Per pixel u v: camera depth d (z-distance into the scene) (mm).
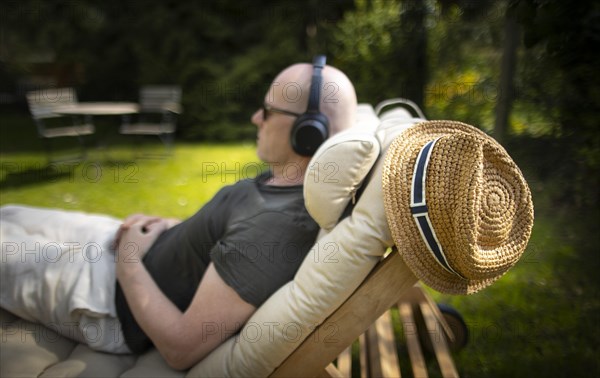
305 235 1351
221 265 1308
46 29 9469
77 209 4191
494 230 1040
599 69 2172
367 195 1173
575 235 2691
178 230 1500
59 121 9398
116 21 8953
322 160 1197
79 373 1317
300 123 1463
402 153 1149
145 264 1492
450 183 1041
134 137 8047
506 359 2031
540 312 2363
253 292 1295
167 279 1462
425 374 1566
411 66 5629
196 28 8492
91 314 1411
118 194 4695
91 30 9219
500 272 1072
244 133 8211
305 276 1204
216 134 8195
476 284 1147
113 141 7715
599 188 2562
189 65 8328
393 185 1105
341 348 1216
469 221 999
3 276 1495
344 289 1165
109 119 9203
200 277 1461
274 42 8297
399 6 5910
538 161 2811
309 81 1502
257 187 1467
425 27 5527
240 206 1410
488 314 2395
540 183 2777
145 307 1341
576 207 2684
